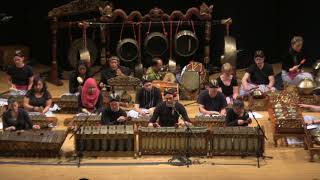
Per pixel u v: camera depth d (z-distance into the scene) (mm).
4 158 10688
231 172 10055
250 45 18266
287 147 11328
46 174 9953
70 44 16578
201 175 9906
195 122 11602
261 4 18094
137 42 16438
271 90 13195
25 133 10859
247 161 10594
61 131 11055
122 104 13367
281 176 9883
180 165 10344
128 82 13859
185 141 10648
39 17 18516
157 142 10672
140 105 12781
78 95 13219
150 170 10125
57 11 15930
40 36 18625
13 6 18469
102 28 15562
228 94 13406
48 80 16656
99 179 9727
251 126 11852
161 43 15844
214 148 10688
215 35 18047
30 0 18438
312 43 18016
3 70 17641
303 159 10719
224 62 15109
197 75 14641
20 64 13992
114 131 10648
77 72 14023
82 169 10180
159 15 15531
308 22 18016
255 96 13531
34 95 13031
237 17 17969
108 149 10727
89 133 10570
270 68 13922
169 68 15328
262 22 18219
